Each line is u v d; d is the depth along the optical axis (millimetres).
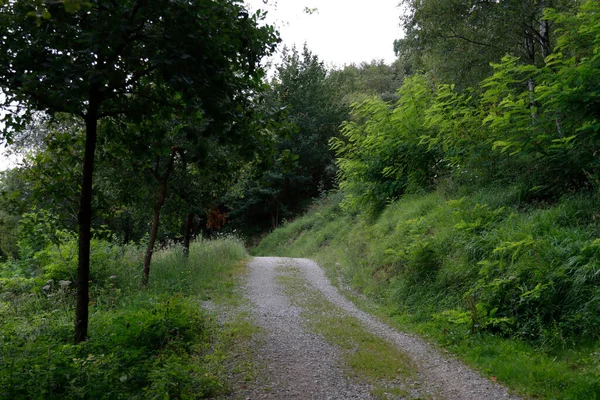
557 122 8750
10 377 4129
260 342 6355
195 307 7199
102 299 8945
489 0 13102
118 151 6387
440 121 11578
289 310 8508
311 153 32531
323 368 5367
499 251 7133
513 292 6387
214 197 12844
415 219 10391
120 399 4047
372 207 15641
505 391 4672
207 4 4555
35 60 4398
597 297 5465
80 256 5426
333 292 10562
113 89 5043
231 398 4438
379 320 7965
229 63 5160
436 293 7984
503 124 9234
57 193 5590
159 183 10984
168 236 22469
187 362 5273
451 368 5457
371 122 14930
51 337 6113
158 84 5199
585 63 7629
